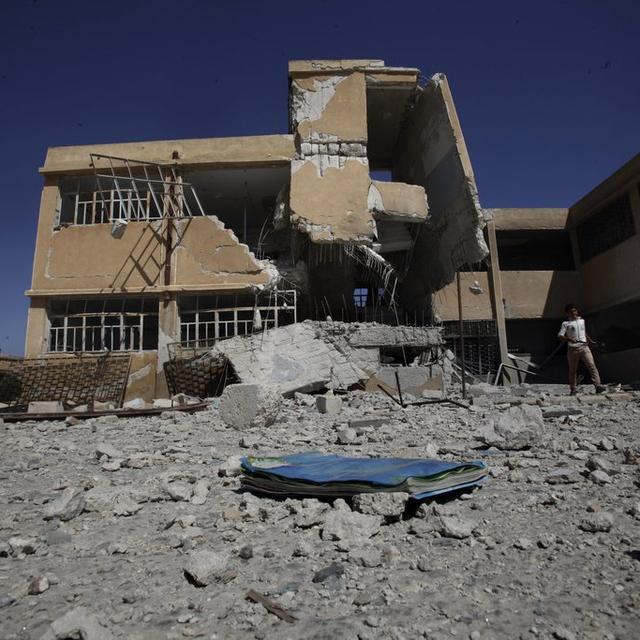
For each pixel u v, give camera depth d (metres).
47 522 3.13
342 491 3.15
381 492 3.01
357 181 14.73
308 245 15.41
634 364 17.25
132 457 4.85
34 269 14.95
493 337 19.77
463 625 1.82
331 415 8.45
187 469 4.47
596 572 2.19
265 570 2.34
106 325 15.12
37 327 14.71
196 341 13.97
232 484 3.94
